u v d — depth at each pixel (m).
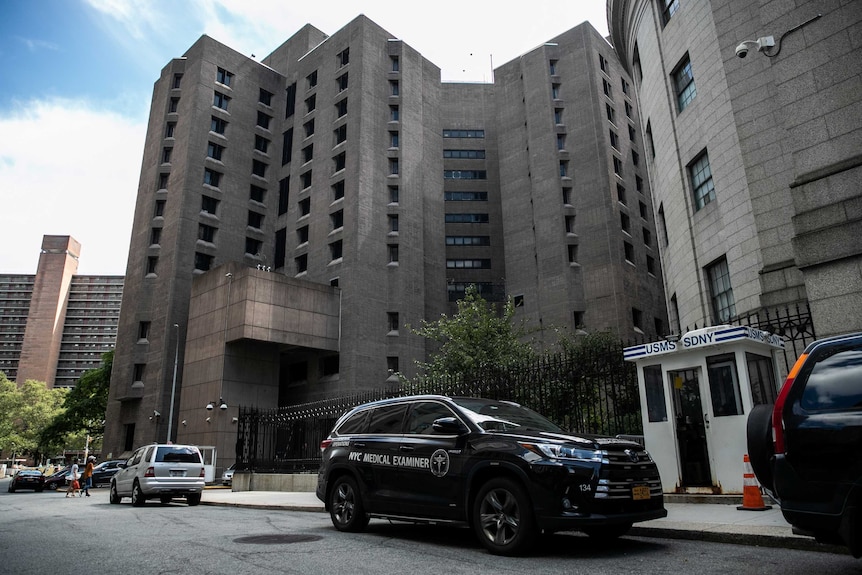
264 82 57.31
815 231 10.49
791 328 11.06
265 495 17.86
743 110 16.66
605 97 52.47
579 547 6.47
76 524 10.57
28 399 98.50
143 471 15.94
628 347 11.30
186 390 41.41
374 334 44.75
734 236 16.92
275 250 53.66
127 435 46.53
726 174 17.31
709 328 9.41
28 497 24.89
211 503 16.08
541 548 6.43
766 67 16.25
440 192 54.41
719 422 9.24
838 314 10.03
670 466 9.79
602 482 5.84
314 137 52.72
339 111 51.56
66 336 154.00
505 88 58.28
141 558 6.37
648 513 6.08
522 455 6.11
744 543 6.39
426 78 56.06
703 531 6.73
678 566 5.30
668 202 21.64
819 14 11.23
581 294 47.88
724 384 9.29
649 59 22.77
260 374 40.59
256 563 5.84
